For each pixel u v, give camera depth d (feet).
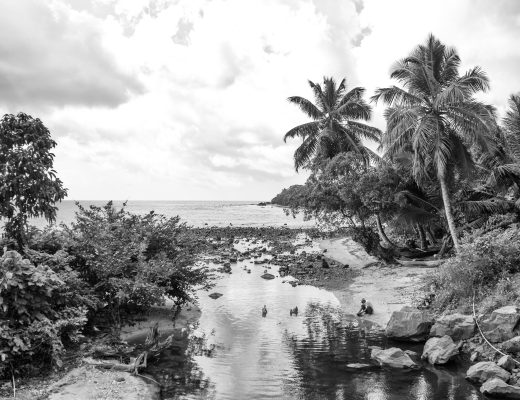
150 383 36.19
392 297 66.85
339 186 93.71
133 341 47.93
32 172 40.83
